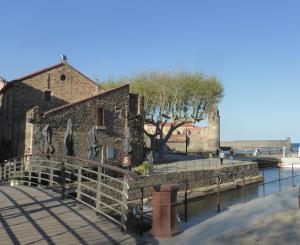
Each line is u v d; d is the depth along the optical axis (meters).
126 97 40.69
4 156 39.22
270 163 67.50
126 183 10.66
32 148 32.72
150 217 13.28
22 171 21.53
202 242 9.49
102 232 10.21
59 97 41.47
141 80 57.53
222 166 42.03
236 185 39.72
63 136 34.88
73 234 9.92
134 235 10.17
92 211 12.23
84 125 36.62
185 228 10.97
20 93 39.25
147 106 56.31
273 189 33.56
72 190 15.56
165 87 56.22
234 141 141.00
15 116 38.59
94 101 37.72
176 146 94.38
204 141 94.00
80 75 42.78
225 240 9.59
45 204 12.92
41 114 33.56
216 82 57.25
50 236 9.68
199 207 26.27
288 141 137.62
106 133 38.56
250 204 14.80
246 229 10.65
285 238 9.69
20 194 14.68
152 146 58.88
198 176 35.97
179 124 56.72
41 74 40.56
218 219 12.08
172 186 10.36
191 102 56.28
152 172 33.66
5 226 10.37
